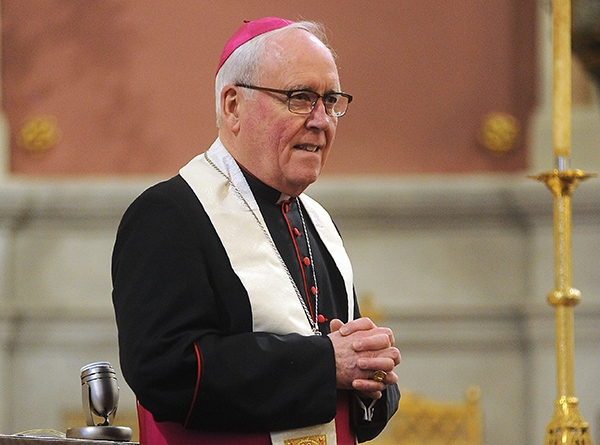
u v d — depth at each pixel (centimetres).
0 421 2914
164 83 3150
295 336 962
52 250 3028
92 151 3147
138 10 3162
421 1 3161
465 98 3147
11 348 2964
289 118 1018
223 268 982
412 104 3145
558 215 1222
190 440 953
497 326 2948
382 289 3005
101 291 3014
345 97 1039
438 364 2945
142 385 916
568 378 1201
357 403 1027
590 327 2881
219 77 1071
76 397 2950
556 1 1224
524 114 3134
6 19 3172
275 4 3153
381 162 3136
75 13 3175
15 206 2997
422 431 2725
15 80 3169
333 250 1126
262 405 920
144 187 3011
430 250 3016
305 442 957
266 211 1058
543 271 2964
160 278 948
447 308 2956
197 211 1002
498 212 3006
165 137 3139
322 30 1146
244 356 923
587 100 3075
